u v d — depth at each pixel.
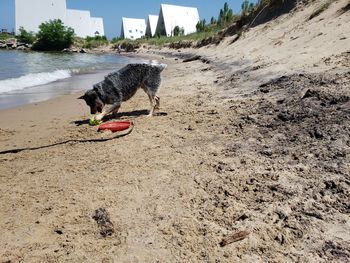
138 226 1.08
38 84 4.34
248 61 3.81
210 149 1.59
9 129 2.24
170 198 1.21
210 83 3.33
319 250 0.89
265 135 1.64
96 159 1.62
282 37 4.28
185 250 0.96
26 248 1.02
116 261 0.94
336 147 1.35
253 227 1.01
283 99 2.05
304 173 1.23
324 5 4.20
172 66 6.14
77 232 1.07
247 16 7.27
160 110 2.41
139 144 1.76
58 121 2.41
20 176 1.50
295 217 1.02
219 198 1.17
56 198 1.28
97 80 4.77
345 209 1.01
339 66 2.36
